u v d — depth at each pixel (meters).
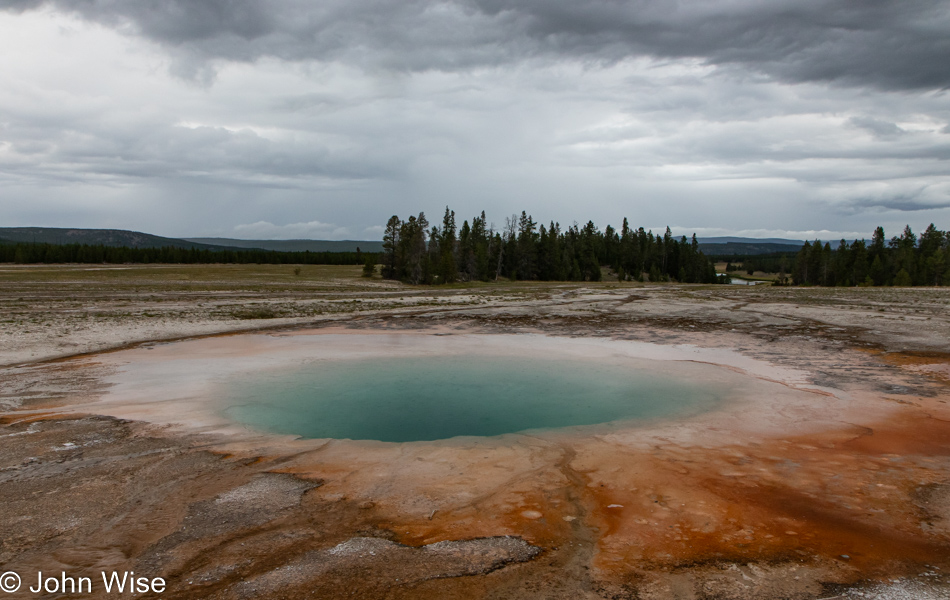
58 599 4.07
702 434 8.41
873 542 4.97
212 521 5.38
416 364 14.69
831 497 5.96
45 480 6.39
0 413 9.36
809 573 4.45
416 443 8.00
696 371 13.62
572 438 8.27
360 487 6.28
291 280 62.84
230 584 4.29
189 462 7.07
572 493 6.12
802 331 20.50
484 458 7.32
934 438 8.09
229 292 42.47
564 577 4.41
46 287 42.28
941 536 5.07
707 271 108.69
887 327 20.86
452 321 24.88
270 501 5.87
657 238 113.62
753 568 4.53
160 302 31.92
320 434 8.60
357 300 37.06
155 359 14.83
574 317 26.70
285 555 4.74
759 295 44.59
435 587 4.26
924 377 12.38
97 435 8.16
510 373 13.55
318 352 16.38
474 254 84.81
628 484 6.37
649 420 9.31
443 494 6.09
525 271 93.81
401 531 5.20
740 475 6.64
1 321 20.28
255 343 18.02
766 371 13.44
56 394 10.78
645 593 4.18
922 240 89.69
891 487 6.22
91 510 5.60
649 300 38.69
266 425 9.00
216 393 11.18
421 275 68.75
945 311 26.98
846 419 9.14
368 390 11.73
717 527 5.28
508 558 4.70
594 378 12.95
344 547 4.88
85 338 17.47
